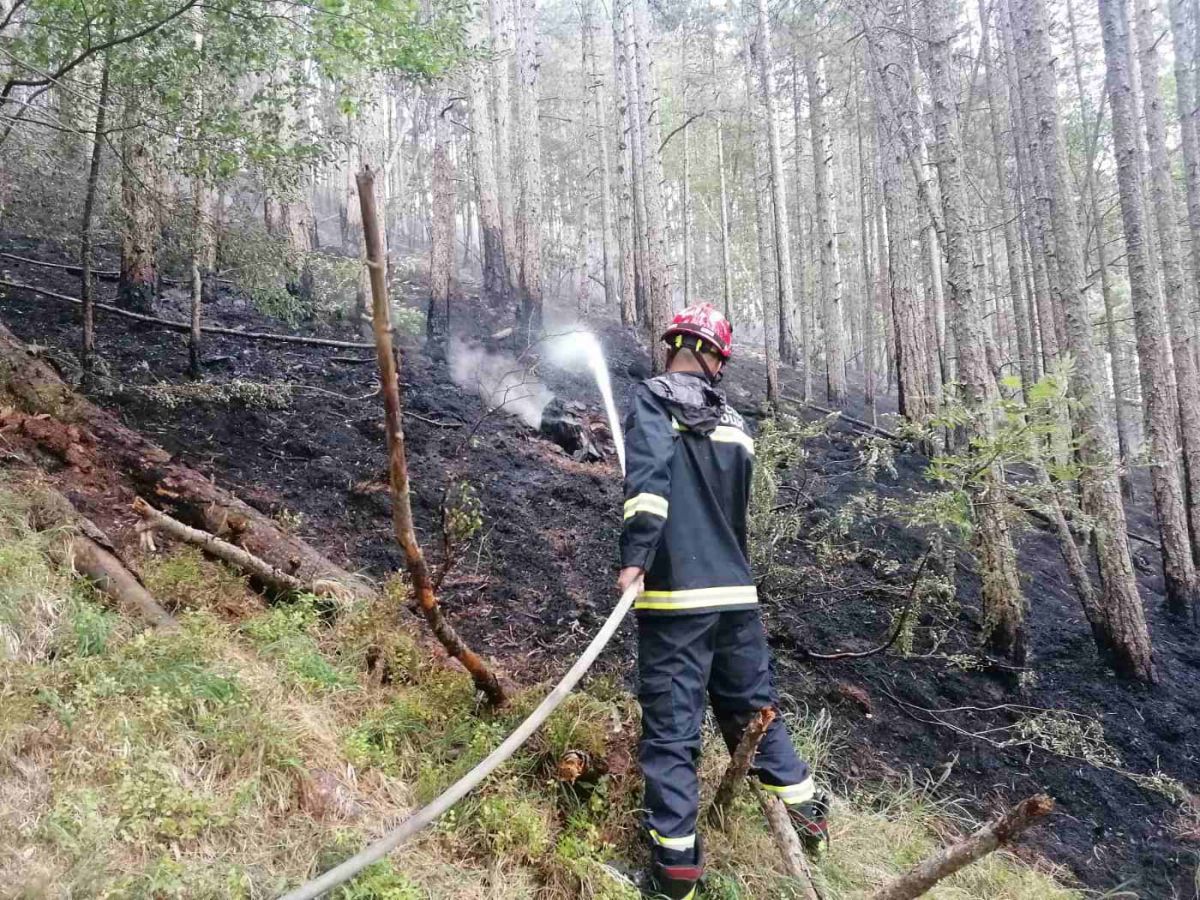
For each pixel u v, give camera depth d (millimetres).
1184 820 3725
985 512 4191
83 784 1750
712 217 18047
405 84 6164
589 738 2334
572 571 4246
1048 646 5031
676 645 2178
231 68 4121
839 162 16641
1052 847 3367
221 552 2975
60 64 3834
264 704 2162
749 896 2215
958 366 4625
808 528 5340
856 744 3607
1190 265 11703
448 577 3799
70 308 5578
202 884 1600
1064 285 4871
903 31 5527
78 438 3217
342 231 10883
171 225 4777
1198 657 5352
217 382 4918
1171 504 5922
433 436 5234
